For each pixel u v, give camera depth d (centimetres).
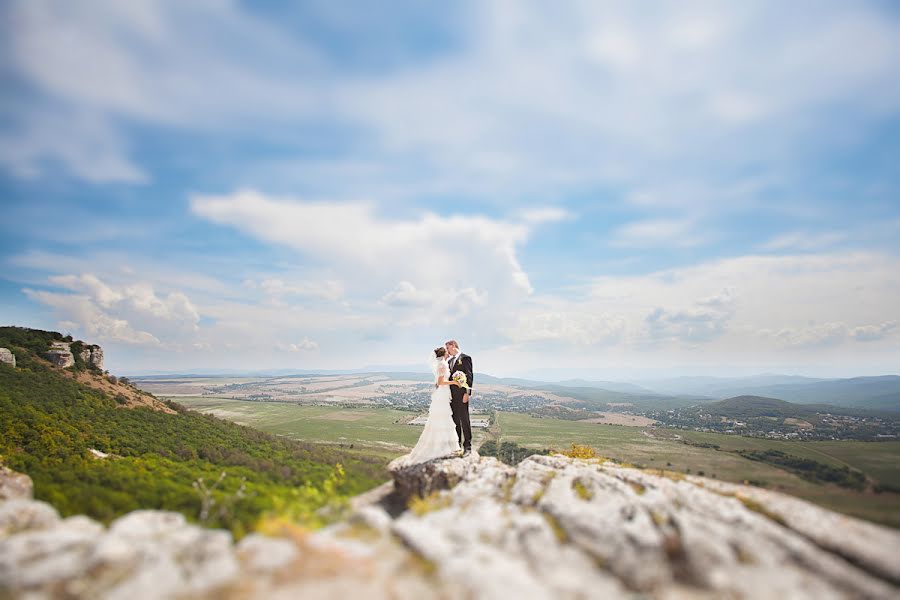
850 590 469
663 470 952
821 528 591
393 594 419
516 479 917
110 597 399
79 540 504
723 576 497
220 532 530
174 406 5772
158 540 501
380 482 1279
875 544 543
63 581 418
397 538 550
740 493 751
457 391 1310
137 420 4438
